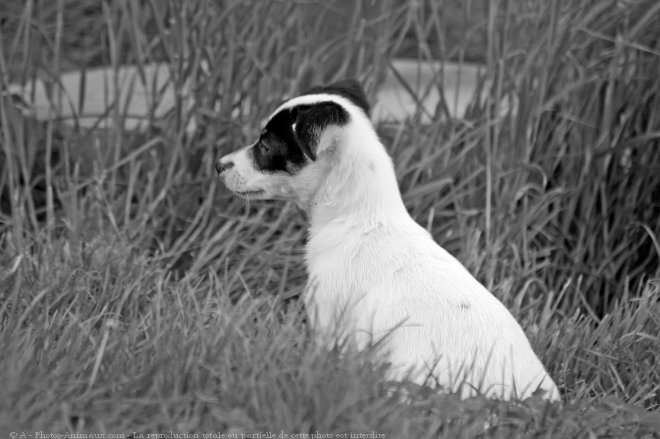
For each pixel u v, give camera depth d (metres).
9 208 10.35
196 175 10.18
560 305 10.09
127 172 10.20
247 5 10.06
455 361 6.38
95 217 9.38
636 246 10.28
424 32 10.66
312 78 10.34
